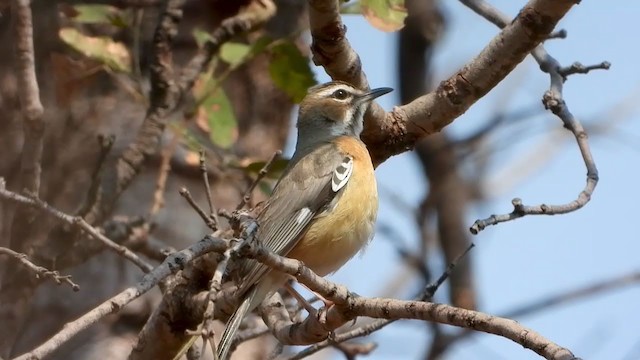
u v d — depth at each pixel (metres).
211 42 12.82
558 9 10.91
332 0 10.74
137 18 13.02
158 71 12.14
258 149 14.59
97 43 12.48
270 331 11.30
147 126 12.13
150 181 13.66
